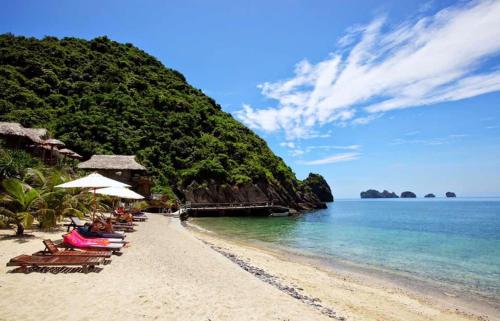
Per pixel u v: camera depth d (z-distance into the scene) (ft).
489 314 32.12
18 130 111.55
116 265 31.32
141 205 106.32
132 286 25.11
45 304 20.16
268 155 270.46
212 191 195.31
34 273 26.22
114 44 319.27
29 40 261.44
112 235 43.34
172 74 327.26
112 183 43.50
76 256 28.76
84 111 204.64
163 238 55.47
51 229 49.52
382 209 336.08
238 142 255.29
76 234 37.06
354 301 33.12
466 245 81.20
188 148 218.38
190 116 250.16
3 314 18.25
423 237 97.04
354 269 50.21
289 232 101.30
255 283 32.35
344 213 243.19
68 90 224.53
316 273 45.34
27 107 189.78
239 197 202.49
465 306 34.32
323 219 167.73
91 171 136.15
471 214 247.09
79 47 286.66
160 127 227.40
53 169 77.10
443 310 32.68
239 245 68.90
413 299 35.86
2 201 43.06
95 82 246.27
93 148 178.19
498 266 55.06
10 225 48.03
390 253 66.59
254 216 182.50
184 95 290.15
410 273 48.98
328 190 497.05
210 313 21.70
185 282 28.68
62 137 174.70
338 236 93.50
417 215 229.86
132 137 205.16
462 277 47.21
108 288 24.09
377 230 115.14
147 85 269.85
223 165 216.54
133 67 295.07
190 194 189.16
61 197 52.21
